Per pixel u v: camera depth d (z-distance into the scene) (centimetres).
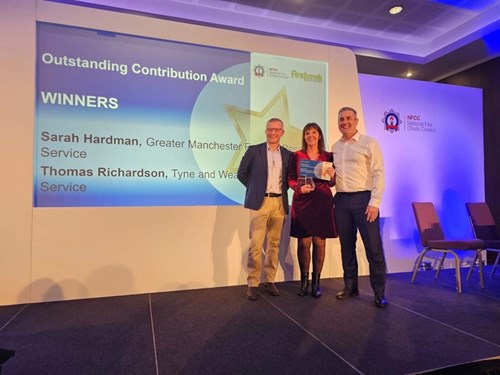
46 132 294
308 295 304
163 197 323
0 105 280
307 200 294
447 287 338
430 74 593
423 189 430
